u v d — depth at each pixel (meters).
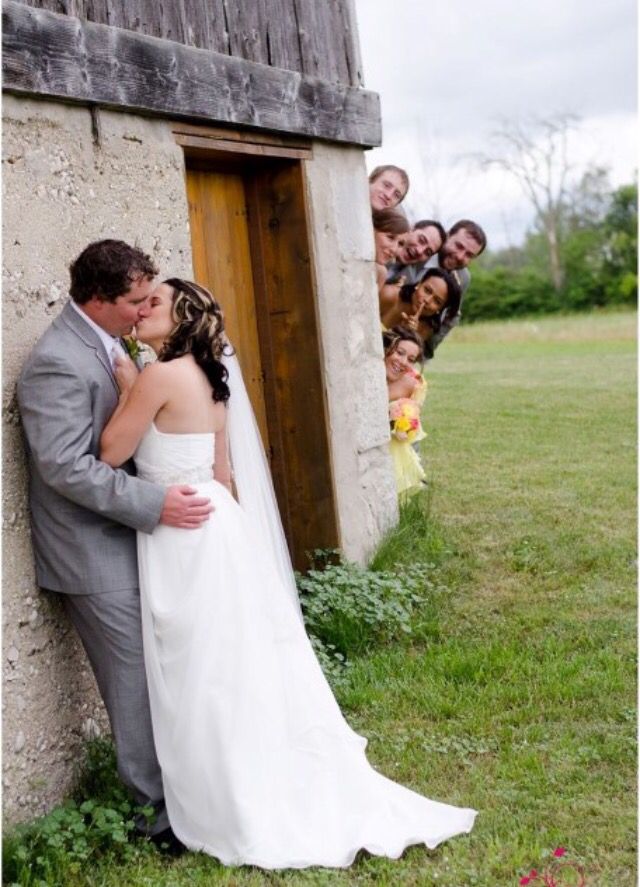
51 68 3.67
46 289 3.66
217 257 5.39
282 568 4.06
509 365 16.81
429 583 5.82
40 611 3.59
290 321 5.67
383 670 4.84
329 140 5.72
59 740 3.67
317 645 4.91
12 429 3.48
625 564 6.33
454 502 7.66
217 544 3.54
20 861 3.22
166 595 3.51
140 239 4.21
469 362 17.78
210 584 3.50
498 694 4.57
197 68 4.54
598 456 9.11
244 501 3.94
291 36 5.38
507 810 3.67
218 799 3.44
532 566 6.32
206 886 3.25
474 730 4.29
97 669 3.62
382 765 4.03
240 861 3.38
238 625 3.53
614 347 20.03
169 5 4.46
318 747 3.65
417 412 6.96
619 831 3.53
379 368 6.29
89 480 3.37
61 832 3.38
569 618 5.51
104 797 3.67
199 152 4.94
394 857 3.38
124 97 4.06
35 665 3.57
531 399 12.38
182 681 3.48
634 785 3.84
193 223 5.20
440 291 7.16
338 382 5.82
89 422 3.43
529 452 9.32
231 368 3.90
